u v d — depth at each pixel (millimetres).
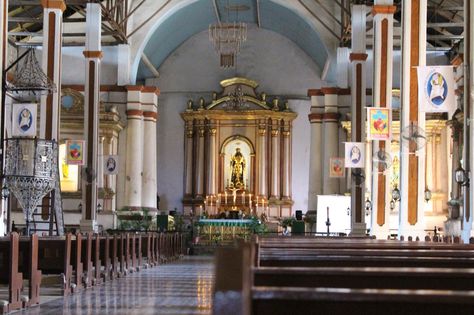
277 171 38875
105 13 29203
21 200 17844
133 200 33750
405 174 18969
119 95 34000
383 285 4477
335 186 32719
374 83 23203
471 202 15961
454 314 3740
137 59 34188
